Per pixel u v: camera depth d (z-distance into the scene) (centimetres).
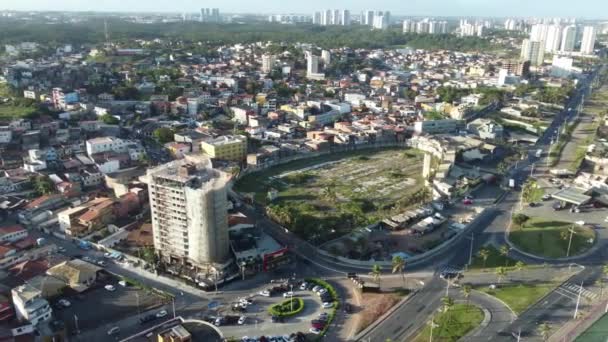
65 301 18525
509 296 18938
